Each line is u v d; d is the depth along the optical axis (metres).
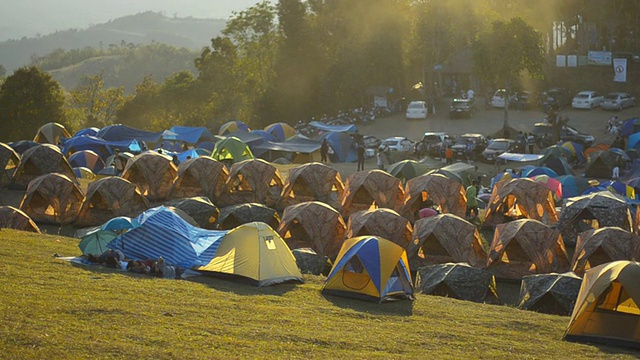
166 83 106.62
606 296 15.48
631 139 52.81
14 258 18.91
